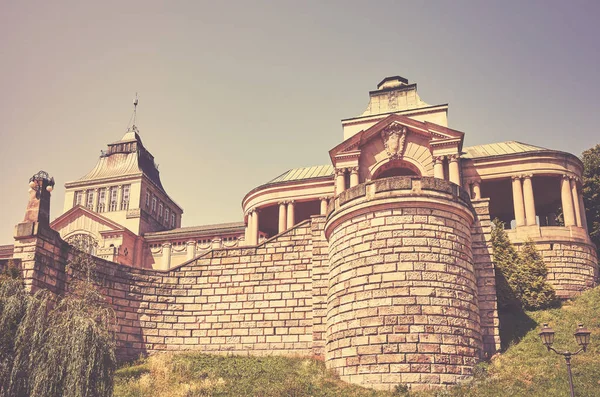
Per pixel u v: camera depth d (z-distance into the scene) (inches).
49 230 1462.8
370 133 2171.5
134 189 3368.6
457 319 1263.5
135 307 1626.5
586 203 2345.0
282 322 1581.0
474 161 2121.1
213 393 1278.3
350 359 1274.6
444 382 1200.2
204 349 1608.0
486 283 1419.8
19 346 1096.8
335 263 1400.1
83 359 1089.4
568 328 1435.8
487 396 1129.4
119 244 2952.8
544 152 2058.3
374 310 1274.6
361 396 1181.1
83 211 3107.8
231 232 2881.4
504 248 1712.6
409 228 1318.9
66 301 1245.1
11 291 1179.9
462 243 1348.4
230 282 1652.3
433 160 2085.4
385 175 2223.2
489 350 1363.2
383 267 1301.7
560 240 1903.3
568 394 1096.8
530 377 1190.3
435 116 2228.1
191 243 2952.8
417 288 1268.5
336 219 1416.1
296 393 1224.8
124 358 1571.1
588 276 1884.8
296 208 2507.4
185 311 1651.1
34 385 1058.1
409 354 1219.9
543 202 2362.2
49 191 1499.8
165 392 1283.2
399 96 2368.4
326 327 1432.1
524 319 1542.8
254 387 1295.5
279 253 1642.5
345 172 2178.9
